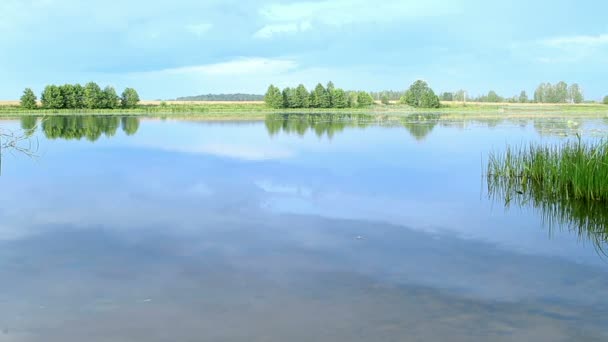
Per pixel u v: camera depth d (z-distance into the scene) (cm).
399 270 601
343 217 866
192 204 965
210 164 1523
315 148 1964
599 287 546
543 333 438
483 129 2977
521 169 1285
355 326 451
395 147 1997
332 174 1330
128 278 573
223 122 4047
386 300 511
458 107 8575
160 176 1299
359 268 607
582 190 1023
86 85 7169
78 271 596
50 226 803
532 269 604
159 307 494
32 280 567
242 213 891
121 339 429
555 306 496
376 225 814
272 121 4191
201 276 580
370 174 1330
